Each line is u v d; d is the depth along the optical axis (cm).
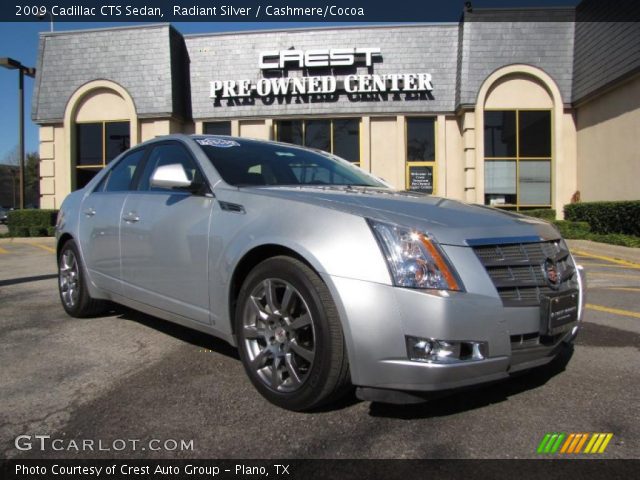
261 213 304
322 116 1582
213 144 388
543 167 1521
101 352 386
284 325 284
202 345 403
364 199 299
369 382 250
